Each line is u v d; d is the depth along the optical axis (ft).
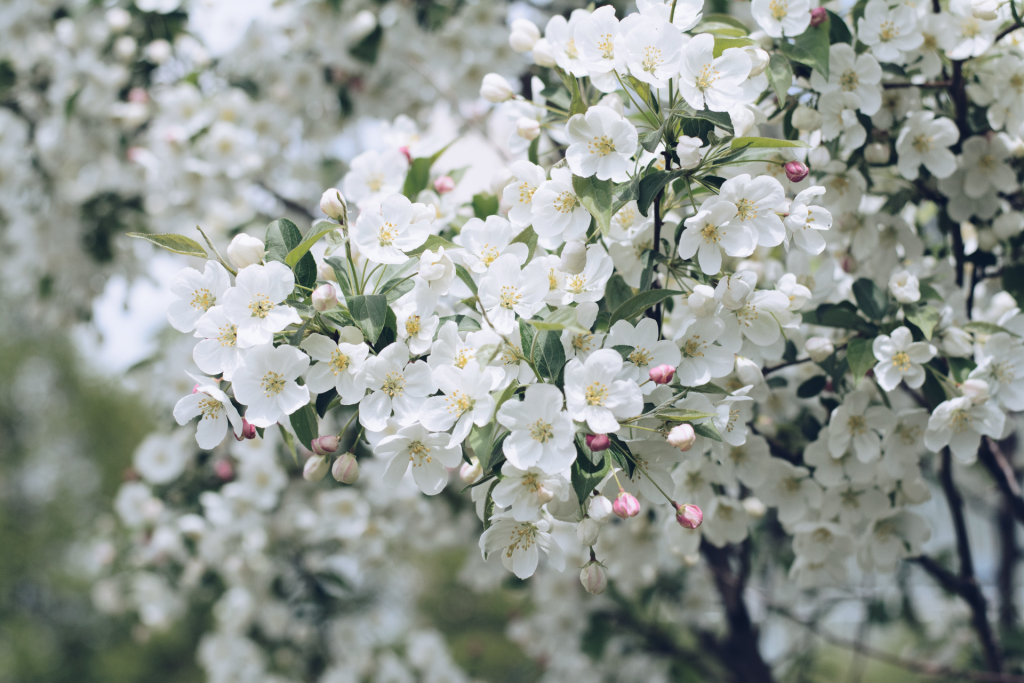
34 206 5.33
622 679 5.46
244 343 2.79
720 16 3.18
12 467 20.56
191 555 5.11
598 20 2.96
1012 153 3.47
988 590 5.21
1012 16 3.29
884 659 4.41
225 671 5.81
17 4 5.12
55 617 19.35
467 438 2.91
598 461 2.78
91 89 4.93
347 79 5.30
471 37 4.74
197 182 5.07
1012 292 3.45
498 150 5.00
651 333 2.89
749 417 3.27
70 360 21.53
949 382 3.14
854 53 3.23
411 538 5.09
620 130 2.88
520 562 2.85
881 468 3.33
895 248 3.50
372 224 2.91
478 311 2.92
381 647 6.47
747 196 2.89
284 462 5.05
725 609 4.71
